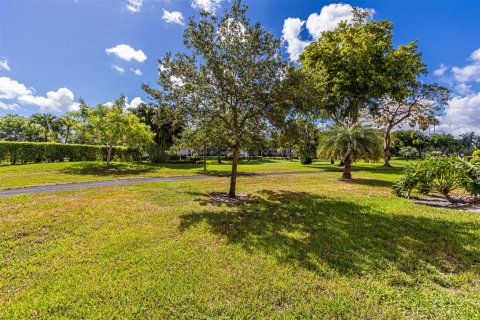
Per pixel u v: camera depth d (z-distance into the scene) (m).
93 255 3.69
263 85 6.95
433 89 25.56
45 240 4.22
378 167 25.69
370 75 19.23
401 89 21.20
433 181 8.24
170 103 7.27
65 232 4.61
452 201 7.87
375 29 21.11
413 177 8.29
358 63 19.08
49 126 48.97
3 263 3.41
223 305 2.56
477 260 3.62
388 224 5.29
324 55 20.45
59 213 5.71
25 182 10.36
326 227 5.10
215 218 5.66
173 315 2.41
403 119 27.36
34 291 2.78
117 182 11.31
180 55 7.16
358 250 3.95
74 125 18.05
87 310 2.47
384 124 28.56
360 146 13.02
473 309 2.50
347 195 8.84
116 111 18.00
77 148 22.41
